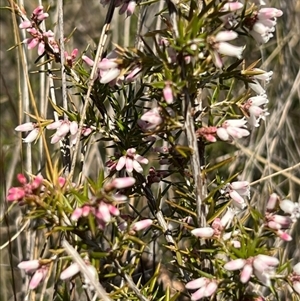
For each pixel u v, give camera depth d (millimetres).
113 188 444
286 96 817
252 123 503
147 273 657
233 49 457
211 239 489
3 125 882
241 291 471
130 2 496
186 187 542
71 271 456
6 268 780
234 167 765
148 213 721
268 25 479
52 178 479
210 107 502
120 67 474
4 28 1025
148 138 525
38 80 814
